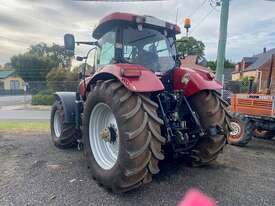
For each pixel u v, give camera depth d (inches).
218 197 102.7
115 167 102.9
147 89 100.3
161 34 134.5
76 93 166.6
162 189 109.6
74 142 175.2
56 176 123.6
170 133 115.0
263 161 155.3
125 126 98.3
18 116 524.4
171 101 125.2
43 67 1585.9
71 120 169.9
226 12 276.5
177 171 131.2
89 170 131.5
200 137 129.1
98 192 106.6
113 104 102.9
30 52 1847.9
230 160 155.2
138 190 108.4
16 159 151.2
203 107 128.3
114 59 124.5
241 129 202.5
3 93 1678.2
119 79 101.6
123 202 98.1
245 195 104.7
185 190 108.8
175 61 141.3
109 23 125.8
